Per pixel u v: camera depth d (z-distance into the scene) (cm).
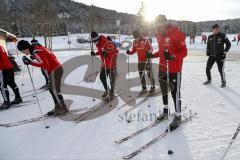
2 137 476
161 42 484
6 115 609
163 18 471
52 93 570
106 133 460
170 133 439
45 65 546
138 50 701
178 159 357
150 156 369
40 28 1828
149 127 473
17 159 386
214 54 747
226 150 372
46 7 1727
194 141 406
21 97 773
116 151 391
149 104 607
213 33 742
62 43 4972
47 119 556
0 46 662
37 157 388
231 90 702
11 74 677
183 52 466
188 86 780
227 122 474
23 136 474
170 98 647
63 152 399
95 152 392
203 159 353
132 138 431
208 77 792
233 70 1061
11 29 4025
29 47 549
